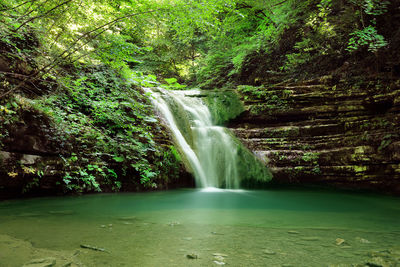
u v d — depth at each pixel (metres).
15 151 4.74
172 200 5.34
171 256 1.88
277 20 12.37
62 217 3.42
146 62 18.56
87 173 5.71
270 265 1.72
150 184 6.56
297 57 11.80
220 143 8.56
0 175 4.48
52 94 6.09
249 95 10.60
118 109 7.05
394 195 6.98
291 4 12.12
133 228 2.80
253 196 6.54
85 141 5.93
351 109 8.60
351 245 2.22
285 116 9.85
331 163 8.05
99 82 7.22
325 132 8.80
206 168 8.11
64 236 2.42
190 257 1.86
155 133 7.42
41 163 5.04
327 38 11.00
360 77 8.88
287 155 8.69
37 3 4.93
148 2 4.90
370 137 7.70
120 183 6.18
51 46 5.98
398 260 1.80
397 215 4.15
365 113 8.37
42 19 5.43
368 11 8.51
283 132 9.31
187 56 20.19
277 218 3.66
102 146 6.11
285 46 13.08
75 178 5.41
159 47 19.22
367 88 8.53
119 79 7.23
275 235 2.56
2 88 4.90
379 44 8.35
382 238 2.50
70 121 6.17
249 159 8.48
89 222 3.11
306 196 6.79
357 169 7.59
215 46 15.58
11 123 4.69
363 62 9.61
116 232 2.60
